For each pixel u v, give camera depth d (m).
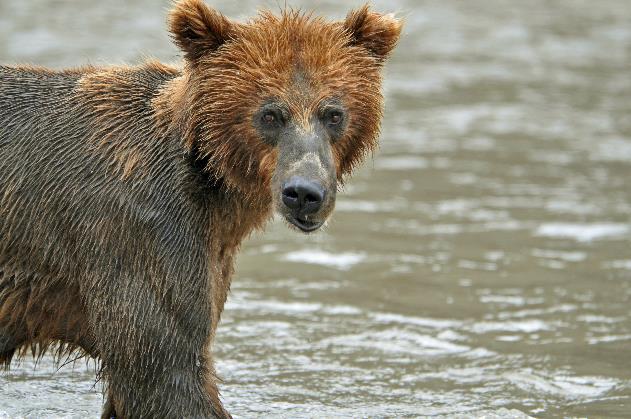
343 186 11.07
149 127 10.24
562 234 18.38
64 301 10.39
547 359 13.49
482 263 16.91
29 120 10.43
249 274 16.30
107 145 10.22
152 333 9.95
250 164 10.07
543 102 28.55
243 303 15.13
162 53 30.45
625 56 34.06
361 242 17.81
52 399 12.10
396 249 17.48
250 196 10.28
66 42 31.77
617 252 17.45
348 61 10.20
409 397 12.42
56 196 10.17
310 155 9.70
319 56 10.02
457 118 26.80
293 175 9.57
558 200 20.34
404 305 15.20
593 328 14.47
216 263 10.48
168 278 9.95
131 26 34.41
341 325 14.48
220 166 10.06
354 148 10.47
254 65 9.96
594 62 33.28
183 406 10.05
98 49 30.94
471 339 14.09
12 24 33.97
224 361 13.27
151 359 9.98
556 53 34.38
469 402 12.28
